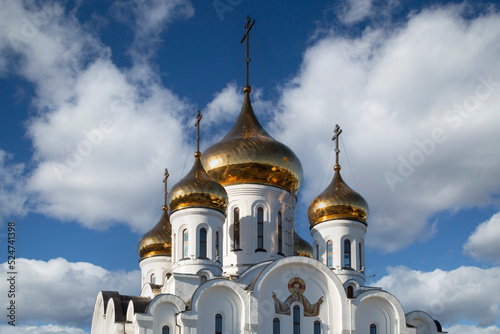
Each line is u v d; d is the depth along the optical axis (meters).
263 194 70.44
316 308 62.53
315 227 70.44
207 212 65.44
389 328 63.38
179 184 66.38
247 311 60.16
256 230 69.44
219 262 65.38
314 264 62.94
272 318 61.19
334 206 69.31
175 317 59.81
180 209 65.75
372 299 63.78
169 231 77.50
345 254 68.88
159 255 76.50
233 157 70.56
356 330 62.84
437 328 66.50
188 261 64.12
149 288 69.12
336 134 74.06
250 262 68.31
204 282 60.28
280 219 71.19
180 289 62.12
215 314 60.12
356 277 68.00
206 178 66.69
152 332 58.94
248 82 77.38
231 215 70.00
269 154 70.81
